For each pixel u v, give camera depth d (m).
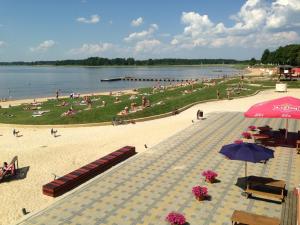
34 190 18.25
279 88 54.19
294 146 22.86
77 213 13.77
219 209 13.88
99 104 55.91
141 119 38.16
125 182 17.05
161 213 13.64
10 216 15.23
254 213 13.43
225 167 19.09
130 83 136.12
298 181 16.67
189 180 17.20
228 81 79.56
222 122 32.25
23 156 24.80
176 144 24.30
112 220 13.15
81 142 28.58
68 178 18.17
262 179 15.09
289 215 13.15
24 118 42.88
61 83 141.75
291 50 142.75
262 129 25.86
